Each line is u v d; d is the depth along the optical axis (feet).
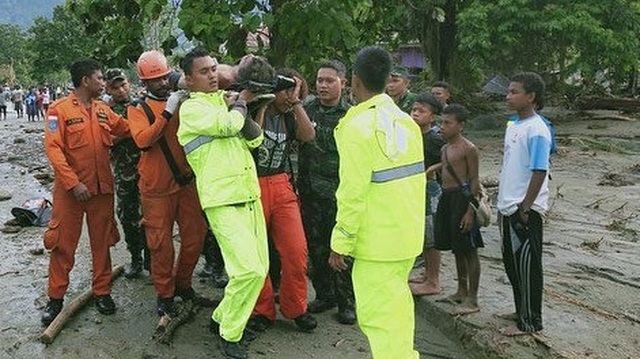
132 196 18.02
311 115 15.53
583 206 28.22
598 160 42.34
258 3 20.44
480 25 61.05
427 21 59.41
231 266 12.64
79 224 15.19
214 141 12.83
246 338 14.35
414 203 10.98
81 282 18.20
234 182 12.76
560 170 38.63
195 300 16.16
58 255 15.12
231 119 12.51
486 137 58.08
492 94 81.92
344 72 15.26
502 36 61.57
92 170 14.85
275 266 16.39
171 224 14.88
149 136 13.88
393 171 10.68
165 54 20.66
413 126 11.25
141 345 14.16
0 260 20.29
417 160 11.15
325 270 15.96
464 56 65.82
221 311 13.12
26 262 20.12
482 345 13.75
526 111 13.07
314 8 19.67
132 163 17.83
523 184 13.06
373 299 10.89
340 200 10.59
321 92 14.87
